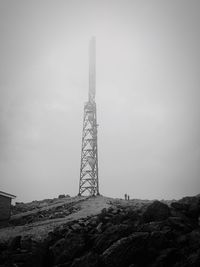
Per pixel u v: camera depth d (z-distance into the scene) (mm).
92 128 53000
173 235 15258
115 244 14406
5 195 33250
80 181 50094
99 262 14055
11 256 16953
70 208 36250
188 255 13461
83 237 16766
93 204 38094
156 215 17812
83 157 51406
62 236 18750
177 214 17734
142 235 14523
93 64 57250
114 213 22578
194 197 19969
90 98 55281
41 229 25500
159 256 13531
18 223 32094
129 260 13820
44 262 16172
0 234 25609
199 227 16500
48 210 37188
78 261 14375
